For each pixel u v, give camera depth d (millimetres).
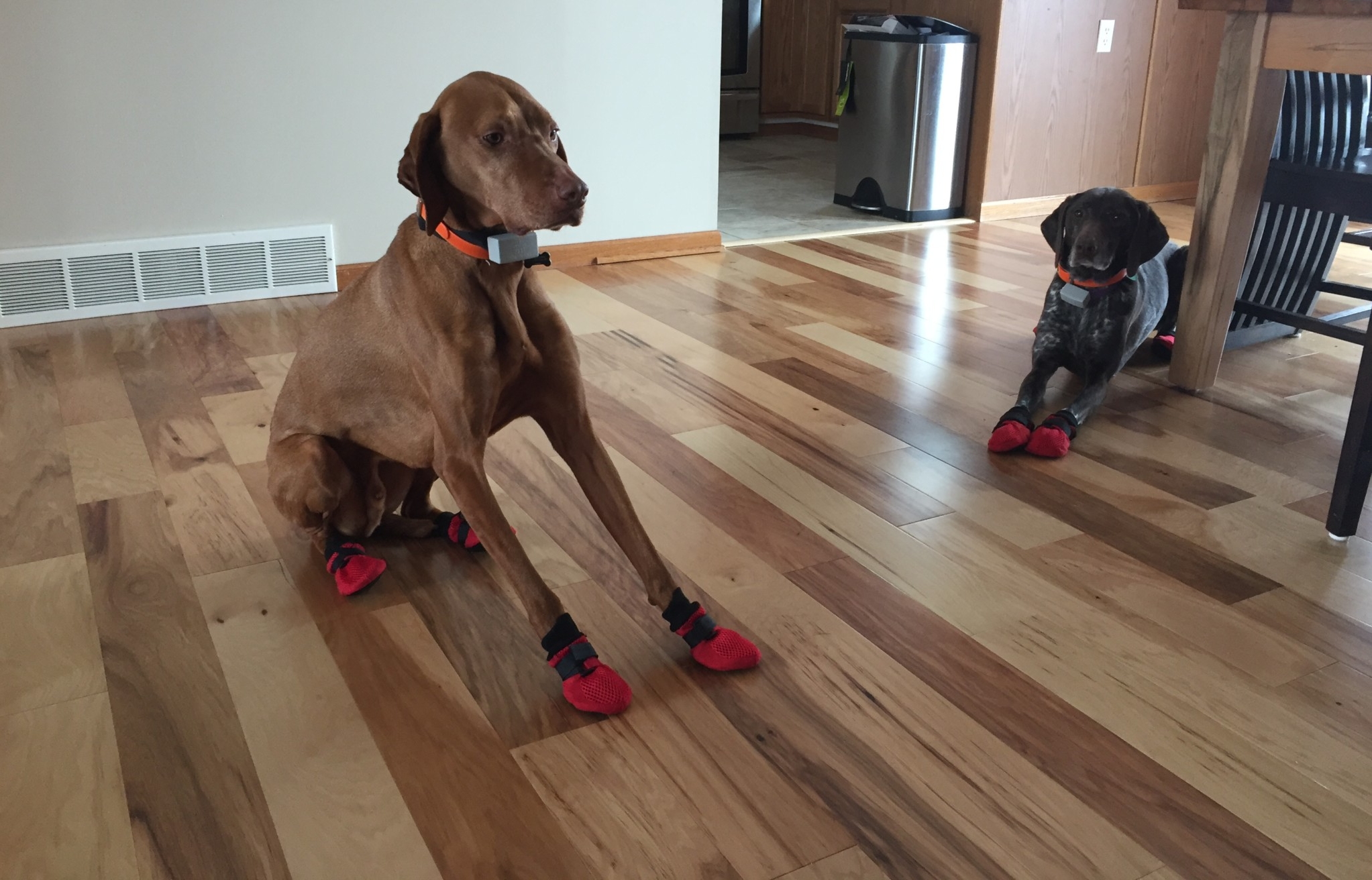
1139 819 1159
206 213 3100
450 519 1775
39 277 2920
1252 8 2092
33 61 2791
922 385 2520
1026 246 3965
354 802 1179
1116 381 2555
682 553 1738
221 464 2051
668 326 2963
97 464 2045
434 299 1354
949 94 4191
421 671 1427
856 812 1168
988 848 1115
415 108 3262
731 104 6359
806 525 1836
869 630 1521
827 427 2264
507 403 1460
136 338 2834
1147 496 1940
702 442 2180
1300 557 1725
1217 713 1338
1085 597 1606
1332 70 2012
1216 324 2391
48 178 2889
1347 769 1239
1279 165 2254
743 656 1414
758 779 1219
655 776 1224
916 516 1869
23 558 1695
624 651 1475
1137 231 2176
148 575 1655
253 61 3029
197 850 1106
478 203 1303
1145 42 4508
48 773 1215
